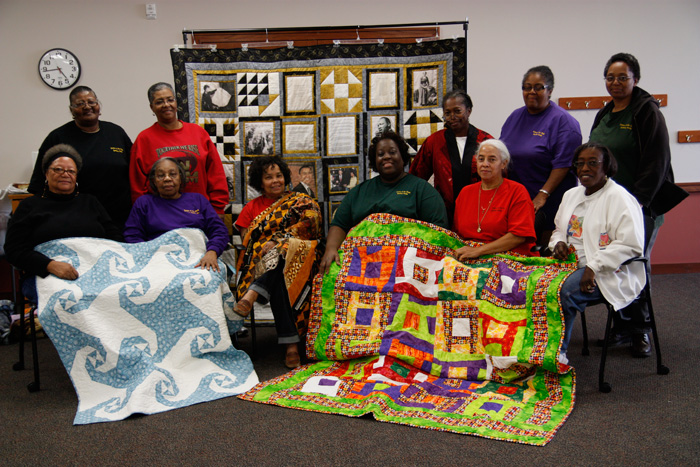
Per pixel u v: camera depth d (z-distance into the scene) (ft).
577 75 16.33
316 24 15.79
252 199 12.19
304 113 12.64
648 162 9.65
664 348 10.20
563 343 8.14
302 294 9.92
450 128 10.91
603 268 8.22
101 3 15.33
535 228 10.15
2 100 15.33
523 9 16.05
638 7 16.20
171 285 8.89
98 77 15.48
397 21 15.90
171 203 10.21
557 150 10.44
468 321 8.83
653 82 16.49
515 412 7.45
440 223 9.78
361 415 7.51
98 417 7.76
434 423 7.22
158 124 11.15
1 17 15.12
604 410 7.61
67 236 9.38
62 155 9.67
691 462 6.13
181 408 8.08
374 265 9.60
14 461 6.58
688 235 16.78
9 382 9.43
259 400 8.20
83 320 8.33
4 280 15.17
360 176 12.72
